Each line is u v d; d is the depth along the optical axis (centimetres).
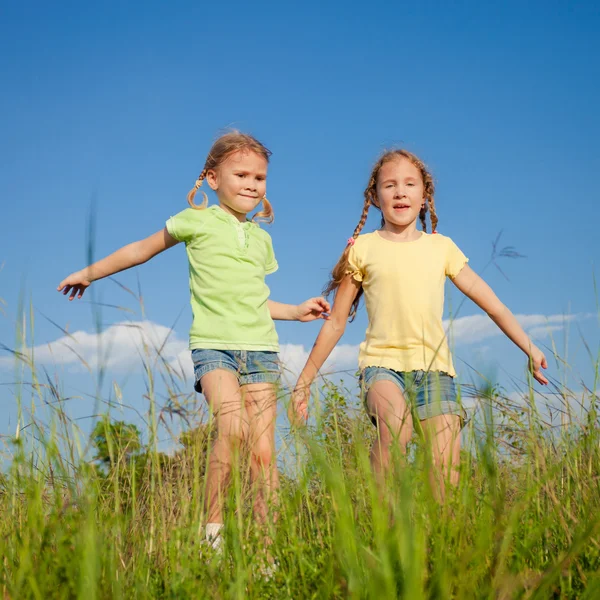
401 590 163
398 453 235
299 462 276
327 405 294
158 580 248
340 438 283
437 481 241
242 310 434
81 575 194
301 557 243
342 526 189
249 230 463
